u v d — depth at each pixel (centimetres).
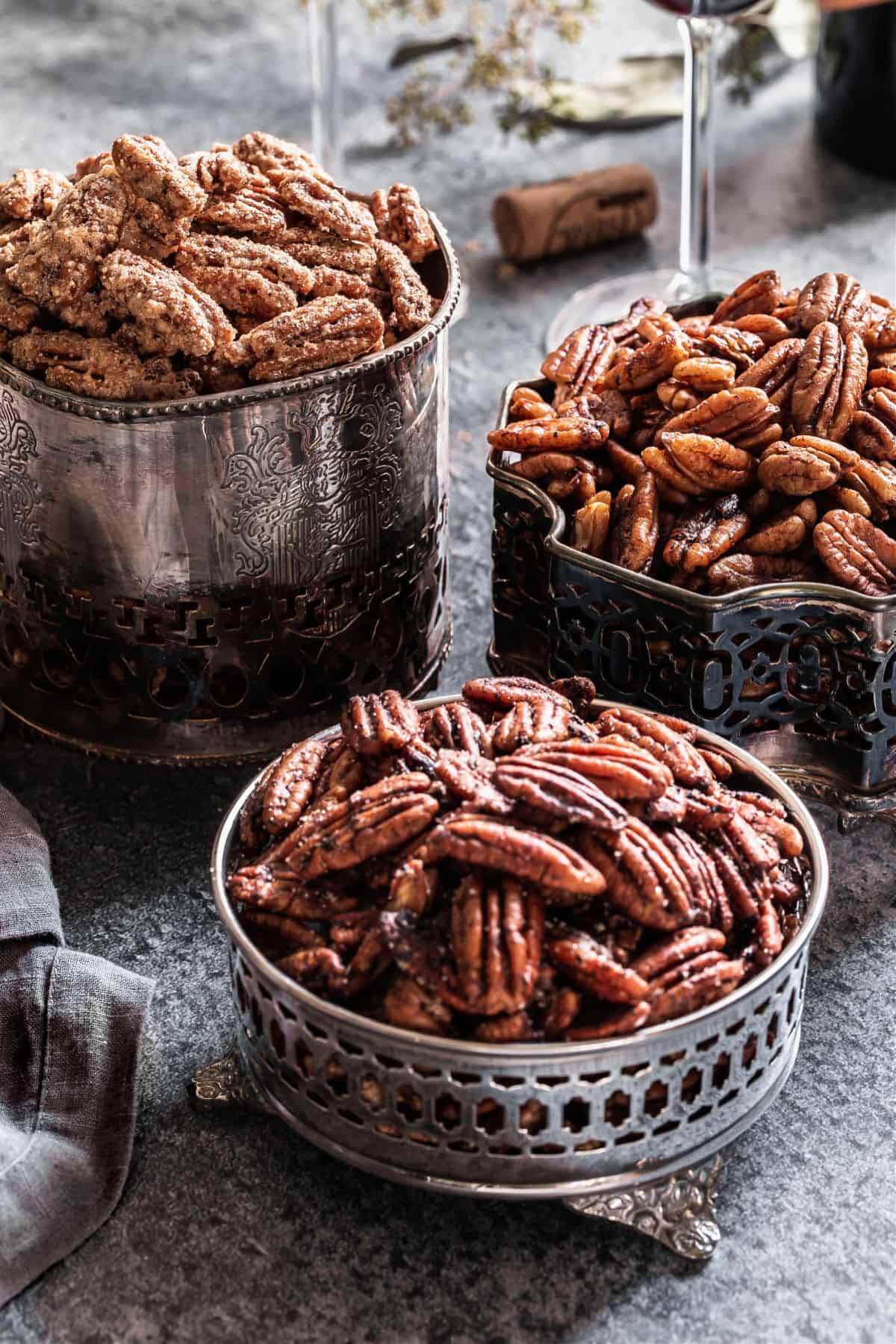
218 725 77
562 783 67
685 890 67
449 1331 67
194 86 130
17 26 141
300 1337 67
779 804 71
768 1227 69
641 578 74
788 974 67
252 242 76
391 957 67
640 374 78
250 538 75
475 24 117
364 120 125
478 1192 67
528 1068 65
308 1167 70
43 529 75
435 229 80
